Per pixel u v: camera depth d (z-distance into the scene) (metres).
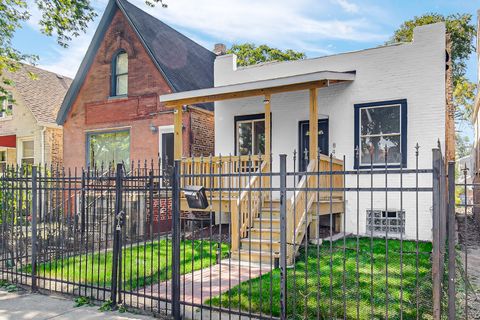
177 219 4.93
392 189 3.77
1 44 12.36
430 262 6.74
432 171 3.63
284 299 4.24
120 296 5.32
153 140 13.73
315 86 8.99
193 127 13.23
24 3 11.79
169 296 5.29
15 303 5.55
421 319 4.18
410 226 9.61
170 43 15.70
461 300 5.10
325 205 9.12
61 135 18.95
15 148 19.12
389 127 10.04
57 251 6.65
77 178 6.05
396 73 9.93
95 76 15.16
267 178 9.48
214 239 9.83
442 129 9.39
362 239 9.24
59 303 5.54
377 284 5.46
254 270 6.59
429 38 9.57
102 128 14.88
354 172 3.96
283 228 4.31
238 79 12.18
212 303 4.89
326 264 6.70
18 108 18.59
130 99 14.29
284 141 11.41
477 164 17.69
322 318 4.31
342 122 10.56
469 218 16.34
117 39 14.64
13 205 6.89
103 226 9.09
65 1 11.47
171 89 13.36
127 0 15.10
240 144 12.15
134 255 7.91
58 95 20.52
